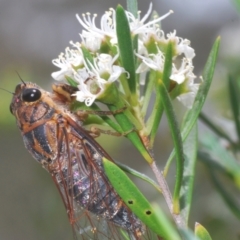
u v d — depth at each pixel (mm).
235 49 241
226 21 311
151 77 169
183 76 169
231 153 184
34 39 360
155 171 168
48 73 346
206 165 181
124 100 169
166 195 167
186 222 166
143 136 168
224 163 180
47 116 182
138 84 172
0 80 331
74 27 364
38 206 292
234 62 239
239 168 180
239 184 180
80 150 180
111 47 169
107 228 176
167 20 325
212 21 314
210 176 181
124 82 168
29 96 183
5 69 343
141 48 170
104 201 177
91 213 178
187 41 170
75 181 179
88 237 178
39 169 301
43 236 287
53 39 360
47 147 181
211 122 180
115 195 176
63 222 282
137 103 169
